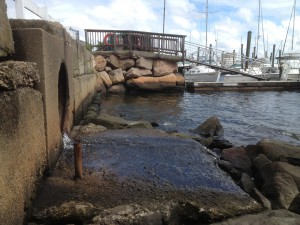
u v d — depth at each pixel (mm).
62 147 6691
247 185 5547
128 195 4586
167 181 5238
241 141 10406
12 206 3188
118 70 22797
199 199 4574
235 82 27516
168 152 6992
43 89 4863
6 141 3059
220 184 5230
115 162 6121
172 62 24250
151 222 3918
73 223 3988
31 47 4793
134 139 8000
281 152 6855
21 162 3578
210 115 15492
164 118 14266
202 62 27125
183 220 4344
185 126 12531
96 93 19797
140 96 22250
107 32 22781
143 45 23406
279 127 12930
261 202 4684
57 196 4453
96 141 7676
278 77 32906
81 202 4262
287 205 4703
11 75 3420
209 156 7082
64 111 7688
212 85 26703
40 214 3980
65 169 5566
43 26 5441
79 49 11492
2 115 2982
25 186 3740
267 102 20578
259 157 6465
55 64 5766
